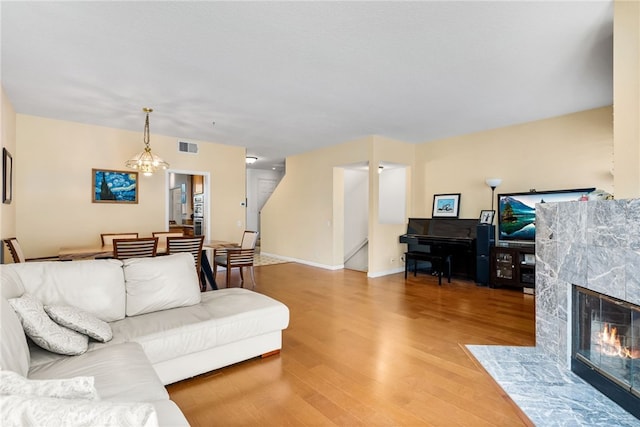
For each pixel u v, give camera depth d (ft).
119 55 9.07
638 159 6.40
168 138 18.79
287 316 8.76
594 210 6.98
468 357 8.60
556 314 8.37
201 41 8.33
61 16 7.23
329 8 6.98
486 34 8.00
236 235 21.48
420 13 7.16
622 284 6.26
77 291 7.10
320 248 22.24
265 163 29.81
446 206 19.16
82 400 2.71
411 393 6.92
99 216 16.62
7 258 12.49
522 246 15.64
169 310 8.14
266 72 10.17
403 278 18.66
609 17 7.27
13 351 4.54
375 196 18.89
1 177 11.25
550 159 15.10
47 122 15.21
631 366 6.30
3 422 2.45
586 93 12.03
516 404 6.45
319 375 7.66
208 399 6.66
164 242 15.42
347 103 13.07
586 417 6.02
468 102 12.98
